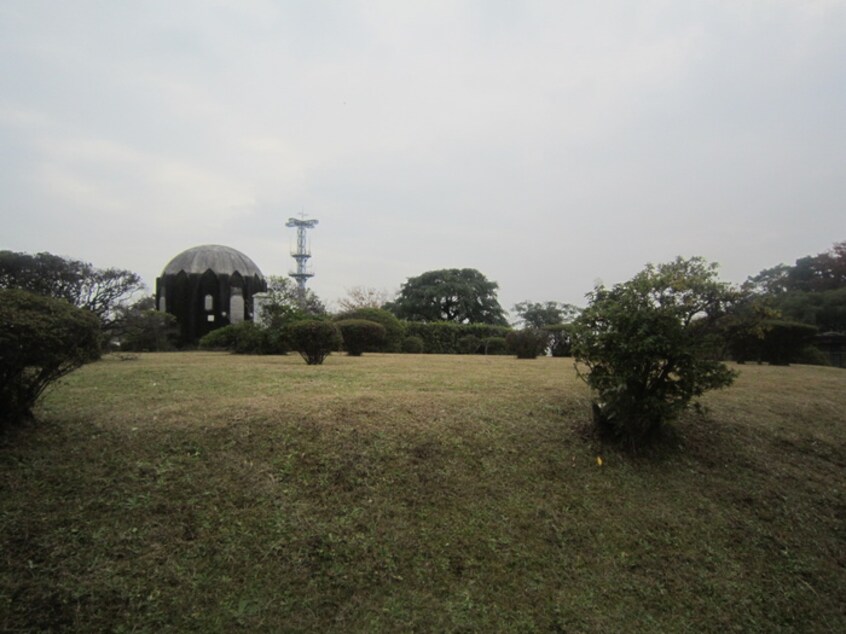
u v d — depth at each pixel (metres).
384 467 4.47
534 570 3.63
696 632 3.33
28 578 3.00
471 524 3.97
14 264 16.12
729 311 5.51
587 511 4.36
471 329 26.56
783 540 4.44
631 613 3.40
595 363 5.71
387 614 3.10
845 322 29.36
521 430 5.55
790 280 38.25
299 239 47.25
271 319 16.16
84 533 3.34
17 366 4.19
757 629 3.46
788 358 14.99
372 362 11.78
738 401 7.55
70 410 5.29
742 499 4.93
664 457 5.48
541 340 16.44
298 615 3.02
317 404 5.56
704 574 3.87
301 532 3.60
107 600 2.93
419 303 41.94
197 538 3.44
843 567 4.27
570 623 3.23
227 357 13.70
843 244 36.19
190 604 2.98
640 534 4.18
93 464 4.03
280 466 4.28
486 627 3.11
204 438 4.55
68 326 4.40
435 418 5.52
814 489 5.35
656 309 5.46
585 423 5.97
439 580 3.42
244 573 3.24
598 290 5.95
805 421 7.09
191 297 31.19
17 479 3.75
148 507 3.63
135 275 18.00
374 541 3.63
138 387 6.77
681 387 5.48
